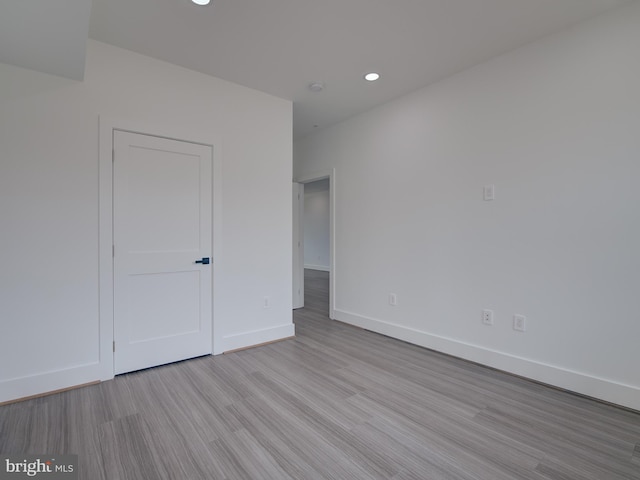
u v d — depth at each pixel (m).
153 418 1.99
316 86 3.16
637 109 2.05
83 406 2.12
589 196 2.24
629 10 2.07
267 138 3.34
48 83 2.25
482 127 2.79
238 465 1.59
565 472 1.55
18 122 2.16
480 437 1.82
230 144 3.09
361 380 2.52
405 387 2.41
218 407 2.12
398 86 3.21
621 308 2.12
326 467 1.58
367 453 1.68
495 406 2.14
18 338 2.18
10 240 2.14
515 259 2.61
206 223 2.96
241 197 3.17
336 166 4.26
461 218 2.95
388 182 3.61
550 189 2.41
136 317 2.63
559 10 2.12
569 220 2.33
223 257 3.06
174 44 2.47
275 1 1.99
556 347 2.40
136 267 2.61
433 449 1.71
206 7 2.04
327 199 9.62
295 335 3.65
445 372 2.68
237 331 3.17
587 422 1.96
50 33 1.78
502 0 2.00
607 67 2.16
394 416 2.02
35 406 2.11
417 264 3.33
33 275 2.22
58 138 2.28
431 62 2.76
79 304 2.38
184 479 1.50
